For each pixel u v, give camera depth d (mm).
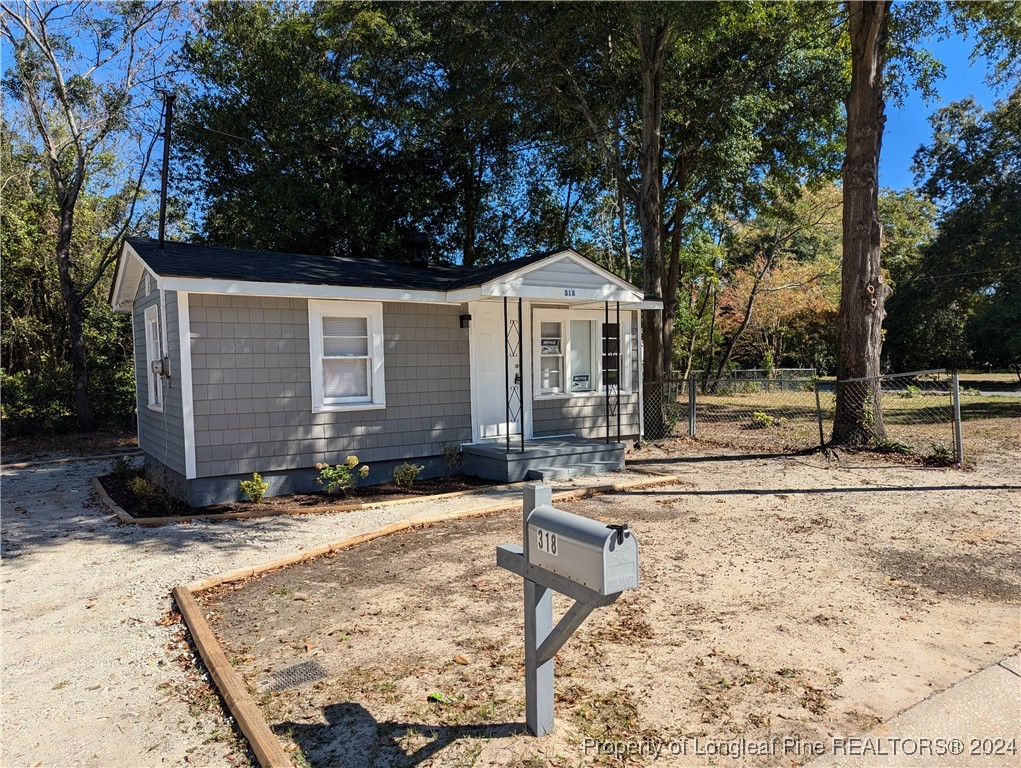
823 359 34750
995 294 28547
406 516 7672
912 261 33250
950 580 5195
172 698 3648
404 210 19516
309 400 8984
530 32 14305
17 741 3229
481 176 20875
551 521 2777
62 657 4215
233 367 8398
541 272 9633
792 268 30188
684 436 14742
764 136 18453
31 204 19531
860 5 11242
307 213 17562
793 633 4215
